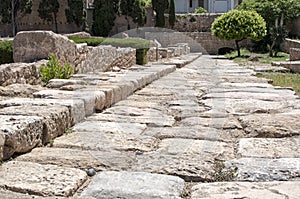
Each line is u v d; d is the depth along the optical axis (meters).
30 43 6.96
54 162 2.78
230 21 18.39
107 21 24.86
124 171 2.65
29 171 2.54
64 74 6.40
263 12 22.16
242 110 4.87
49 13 25.03
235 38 18.55
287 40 19.81
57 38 7.02
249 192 2.32
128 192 2.32
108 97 4.50
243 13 18.38
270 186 2.41
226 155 3.08
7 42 7.98
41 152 2.99
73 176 2.48
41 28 25.64
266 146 3.32
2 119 3.09
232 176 2.64
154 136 3.45
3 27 25.30
